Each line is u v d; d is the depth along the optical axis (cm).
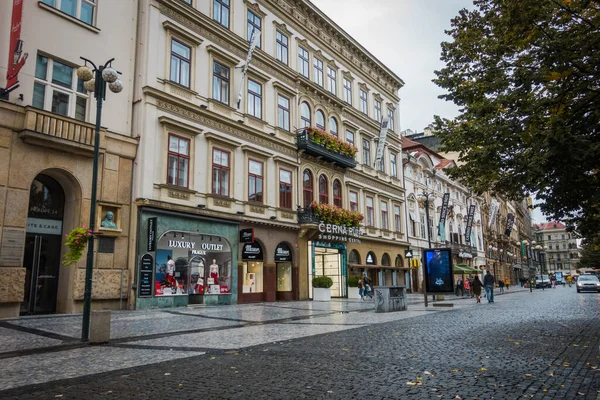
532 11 995
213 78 2272
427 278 2094
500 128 1086
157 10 2020
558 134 892
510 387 563
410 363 719
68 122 1633
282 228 2556
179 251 1973
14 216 1477
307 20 3083
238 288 2231
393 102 4184
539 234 16500
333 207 2844
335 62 3359
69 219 1702
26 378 646
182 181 2034
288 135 2733
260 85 2583
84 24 1772
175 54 2089
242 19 2502
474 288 2473
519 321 1348
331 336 1052
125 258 1794
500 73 1145
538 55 1034
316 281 2605
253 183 2431
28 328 1184
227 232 2191
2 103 1480
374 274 3469
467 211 5856
